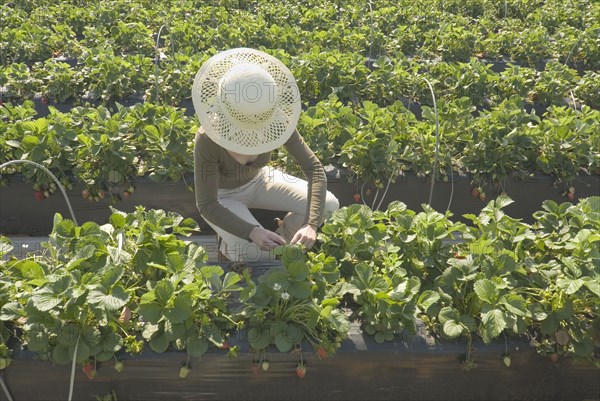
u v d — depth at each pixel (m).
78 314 2.71
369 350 2.89
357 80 6.02
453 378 2.98
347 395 2.99
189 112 5.89
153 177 4.44
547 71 6.64
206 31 8.05
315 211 3.22
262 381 2.90
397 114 4.95
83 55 6.18
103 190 4.43
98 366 2.79
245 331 2.90
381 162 4.53
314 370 2.90
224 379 2.88
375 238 3.20
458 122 4.89
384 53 7.69
